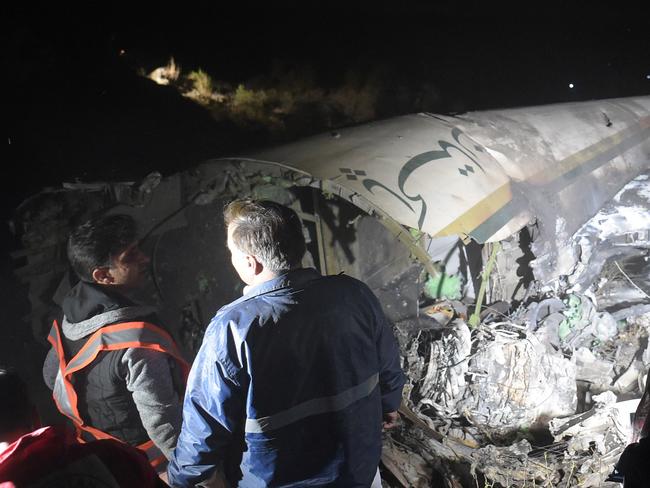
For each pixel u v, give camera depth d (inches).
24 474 58.9
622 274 253.9
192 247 167.5
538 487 149.7
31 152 419.8
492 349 181.8
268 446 86.7
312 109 627.2
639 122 305.6
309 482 90.0
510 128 238.2
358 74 745.6
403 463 150.7
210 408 85.4
